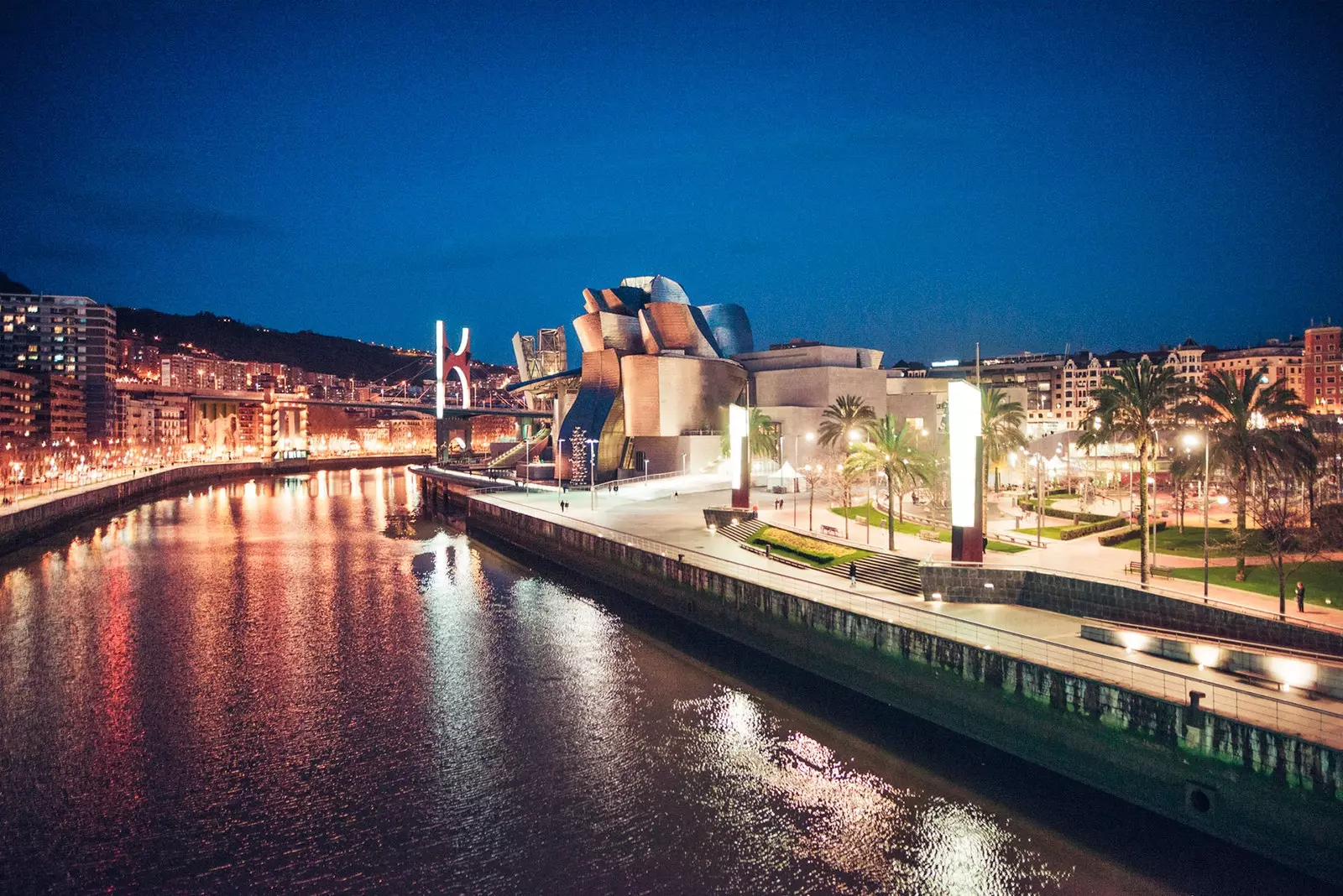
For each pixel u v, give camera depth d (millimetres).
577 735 34688
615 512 83438
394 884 24359
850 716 36062
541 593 63344
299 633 51500
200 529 105938
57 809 28906
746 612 47562
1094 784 28406
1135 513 64625
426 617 55656
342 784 30578
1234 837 24234
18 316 193250
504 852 25984
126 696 39812
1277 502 42000
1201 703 25812
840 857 25375
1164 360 167750
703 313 152500
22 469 138500
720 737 34281
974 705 33000
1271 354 157625
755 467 111250
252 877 24797
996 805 27812
